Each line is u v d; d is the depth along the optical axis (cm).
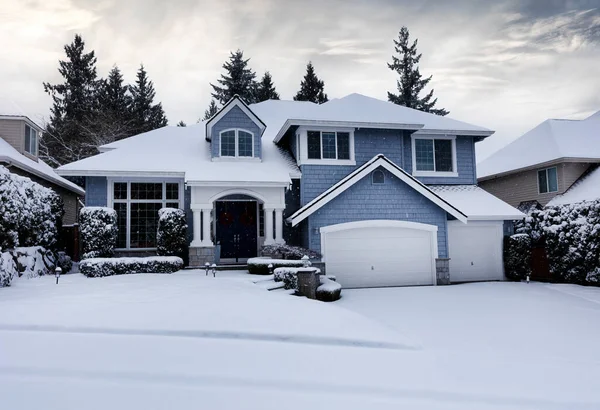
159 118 4941
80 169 1642
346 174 1877
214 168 1767
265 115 2731
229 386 592
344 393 583
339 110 1991
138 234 1761
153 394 561
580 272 1680
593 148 2439
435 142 2064
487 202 1909
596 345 823
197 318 822
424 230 1736
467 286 1662
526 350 786
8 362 641
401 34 5031
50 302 923
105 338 727
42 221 1598
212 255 1664
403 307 1205
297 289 1259
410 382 623
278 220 1723
